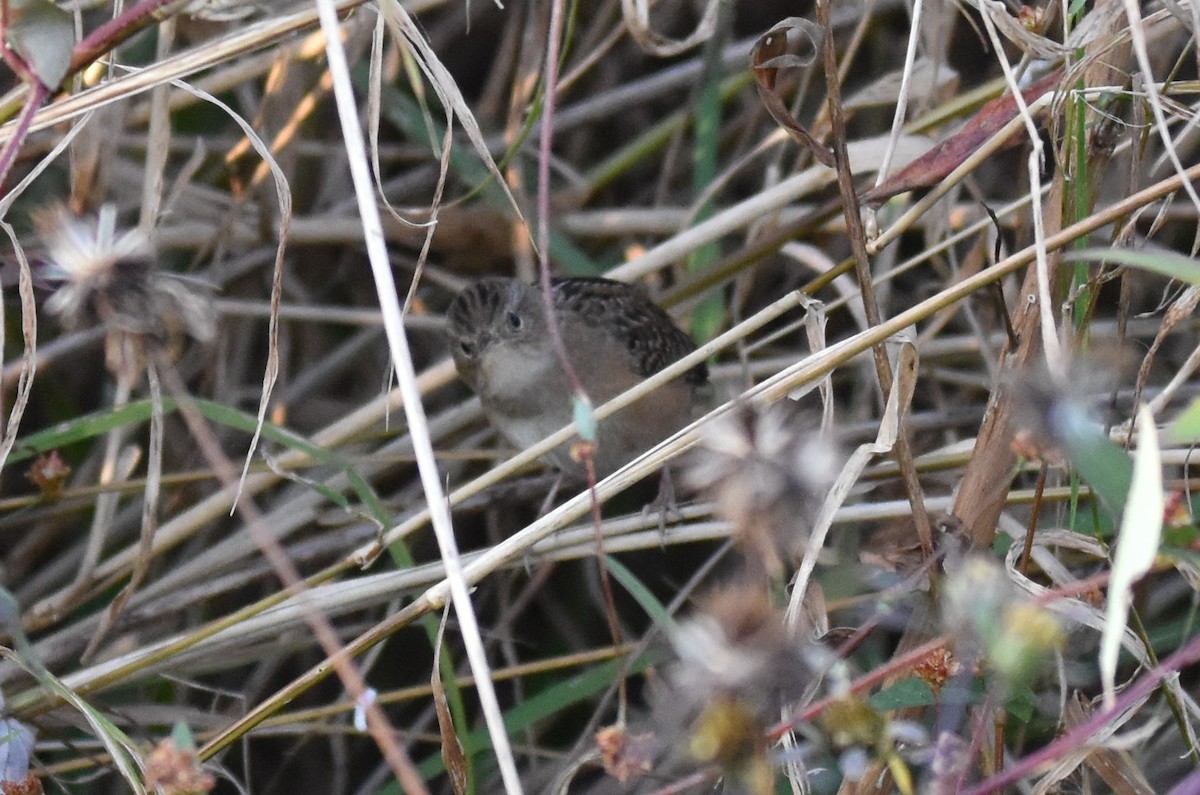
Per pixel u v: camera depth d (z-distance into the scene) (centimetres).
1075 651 606
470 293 845
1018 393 405
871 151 732
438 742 770
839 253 934
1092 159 539
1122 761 502
